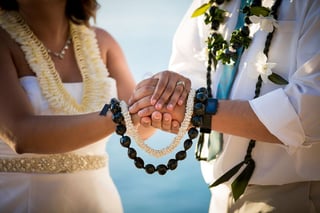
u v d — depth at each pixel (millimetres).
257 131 1975
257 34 2074
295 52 1997
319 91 1904
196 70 2316
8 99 2291
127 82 2674
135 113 2078
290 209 2070
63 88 2445
